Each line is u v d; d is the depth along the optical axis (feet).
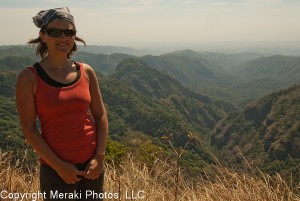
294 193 9.89
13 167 10.13
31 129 6.59
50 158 6.49
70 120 6.66
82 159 6.77
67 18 6.88
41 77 6.63
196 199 10.03
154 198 10.11
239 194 10.05
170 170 11.11
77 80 6.87
